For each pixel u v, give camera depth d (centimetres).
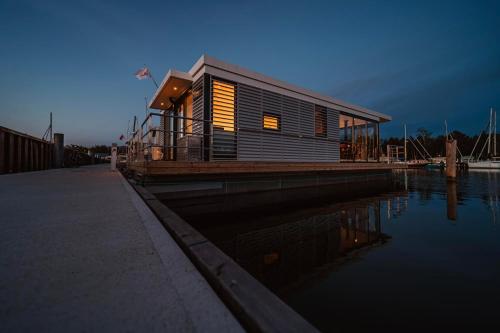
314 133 863
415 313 178
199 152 602
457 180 1361
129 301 96
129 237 172
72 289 103
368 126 1273
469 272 250
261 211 563
